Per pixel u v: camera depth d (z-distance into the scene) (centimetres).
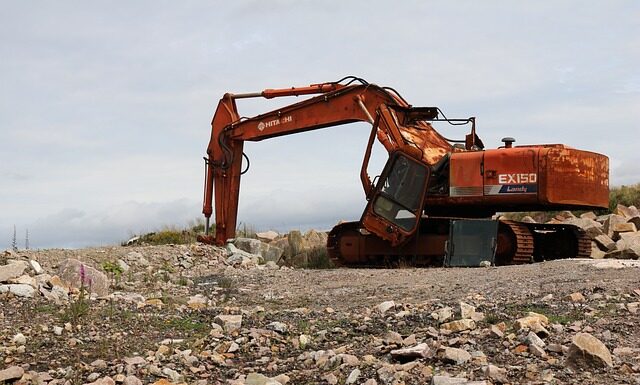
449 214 1773
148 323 915
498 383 612
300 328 890
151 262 1706
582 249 1748
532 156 1625
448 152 1798
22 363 741
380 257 1805
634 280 1035
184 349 805
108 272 1519
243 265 1809
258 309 1053
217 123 2258
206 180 2239
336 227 1867
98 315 949
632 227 2080
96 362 738
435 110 1836
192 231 2491
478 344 734
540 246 1803
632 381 603
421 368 664
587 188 1669
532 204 1641
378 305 999
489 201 1662
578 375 624
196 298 1181
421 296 1091
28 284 1121
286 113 2112
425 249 1723
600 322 791
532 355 688
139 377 698
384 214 1753
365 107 1934
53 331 858
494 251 1591
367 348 764
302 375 691
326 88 2066
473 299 988
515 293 1012
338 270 1577
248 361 762
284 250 2153
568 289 1000
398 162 1755
